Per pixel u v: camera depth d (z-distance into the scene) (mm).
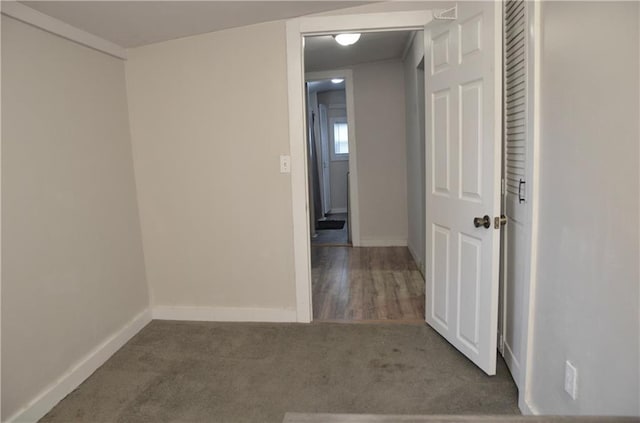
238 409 1994
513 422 1139
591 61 1272
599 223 1252
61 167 2172
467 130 2201
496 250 2064
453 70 2305
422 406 1985
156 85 2822
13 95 1880
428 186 2709
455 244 2416
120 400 2086
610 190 1190
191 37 2746
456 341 2486
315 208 6523
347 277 4043
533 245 1742
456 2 2273
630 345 1124
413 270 4211
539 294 1719
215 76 2768
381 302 3340
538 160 1687
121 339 2654
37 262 1994
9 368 1827
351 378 2236
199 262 2977
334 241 5652
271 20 2643
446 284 2564
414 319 2977
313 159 6672
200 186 2893
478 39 2055
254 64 2723
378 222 5258
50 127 2102
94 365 2369
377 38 3818
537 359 1758
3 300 1800
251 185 2848
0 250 1791
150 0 2029
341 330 2822
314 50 3998
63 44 2205
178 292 3031
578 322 1398
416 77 3816
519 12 1917
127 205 2801
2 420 1793
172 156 2883
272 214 2861
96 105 2488
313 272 4238
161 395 2119
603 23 1201
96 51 2490
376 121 5043
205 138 2836
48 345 2047
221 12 2367
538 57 1658
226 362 2434
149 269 3025
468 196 2244
